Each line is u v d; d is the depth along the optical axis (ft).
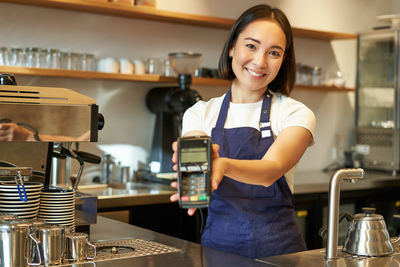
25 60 10.82
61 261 4.92
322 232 5.35
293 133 5.75
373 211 5.33
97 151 12.56
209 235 6.40
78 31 12.19
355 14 16.85
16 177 5.28
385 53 15.44
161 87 12.72
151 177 12.58
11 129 5.30
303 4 15.76
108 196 10.50
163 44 13.35
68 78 12.12
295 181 13.25
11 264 4.59
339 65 16.61
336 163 16.37
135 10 11.89
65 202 5.81
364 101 16.06
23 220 4.83
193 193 4.24
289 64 6.39
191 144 4.32
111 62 11.76
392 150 15.46
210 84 13.05
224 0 14.28
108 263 4.91
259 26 5.88
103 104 12.64
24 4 11.43
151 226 11.12
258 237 6.07
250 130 6.38
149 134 13.32
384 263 4.87
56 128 5.48
